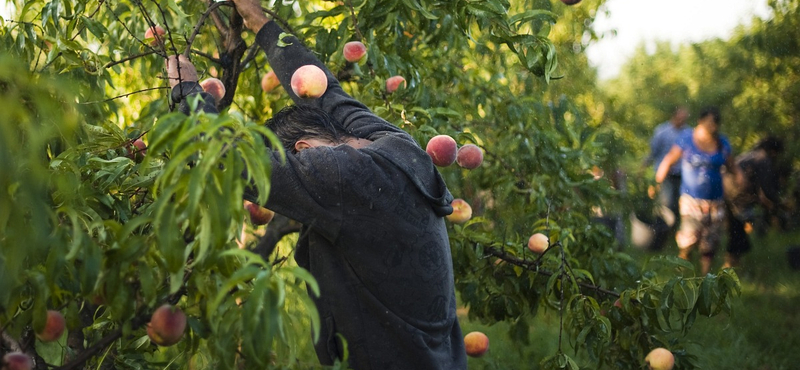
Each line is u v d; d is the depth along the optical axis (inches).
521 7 139.9
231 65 91.2
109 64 79.5
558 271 93.3
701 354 143.9
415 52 116.6
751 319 171.6
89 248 47.4
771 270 219.6
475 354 91.7
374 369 62.9
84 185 64.5
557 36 225.9
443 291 65.6
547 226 105.0
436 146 79.7
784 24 287.6
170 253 44.6
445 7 88.6
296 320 50.9
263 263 44.3
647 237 228.4
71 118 44.9
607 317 96.7
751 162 238.4
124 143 70.1
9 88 43.1
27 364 49.9
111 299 48.0
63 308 55.5
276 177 58.4
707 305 85.4
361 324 62.7
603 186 123.9
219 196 43.6
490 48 138.1
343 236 61.1
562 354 90.0
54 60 81.4
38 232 44.4
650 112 366.0
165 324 50.3
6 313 49.6
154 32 77.6
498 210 125.9
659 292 91.3
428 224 63.9
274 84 102.3
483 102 126.6
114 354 69.9
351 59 92.0
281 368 49.7
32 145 43.3
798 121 295.3
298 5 114.6
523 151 120.6
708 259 219.0
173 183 44.2
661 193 226.4
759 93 306.2
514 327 117.3
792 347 154.5
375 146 63.7
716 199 217.9
